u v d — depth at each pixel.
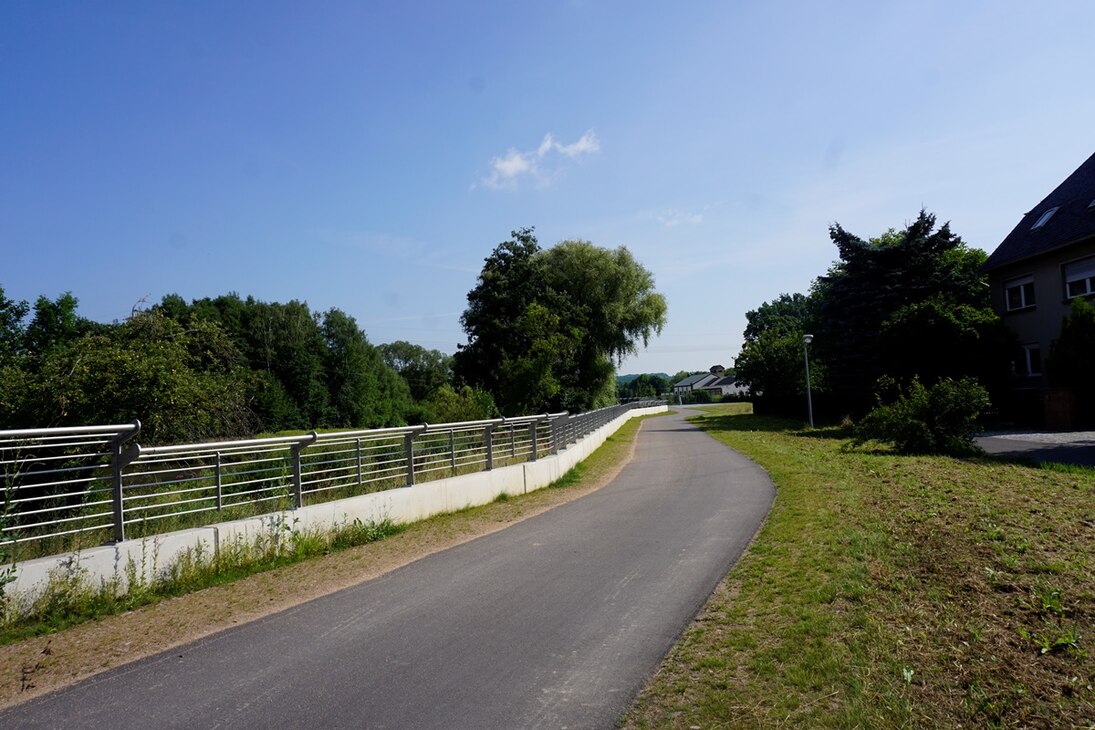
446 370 110.62
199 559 7.52
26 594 6.05
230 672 4.84
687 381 148.75
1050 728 3.50
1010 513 8.87
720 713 3.88
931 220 31.33
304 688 4.52
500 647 5.20
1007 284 30.97
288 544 8.65
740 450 21.70
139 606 6.57
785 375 42.25
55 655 5.25
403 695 4.37
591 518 10.93
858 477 13.40
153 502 8.72
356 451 10.67
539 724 3.90
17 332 24.28
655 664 4.71
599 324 45.22
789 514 9.83
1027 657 4.36
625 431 37.94
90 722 4.08
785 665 4.48
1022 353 29.81
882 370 29.28
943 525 8.26
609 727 3.83
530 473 15.15
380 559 8.52
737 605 5.85
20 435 6.21
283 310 60.31
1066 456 15.98
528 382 36.44
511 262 45.97
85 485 8.20
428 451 12.55
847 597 5.75
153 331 16.58
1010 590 5.70
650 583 6.80
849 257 32.19
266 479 9.20
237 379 18.66
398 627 5.77
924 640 4.69
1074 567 6.19
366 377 64.81
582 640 5.27
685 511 10.95
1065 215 28.53
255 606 6.54
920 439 18.00
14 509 6.83
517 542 9.29
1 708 4.32
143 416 13.91
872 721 3.61
